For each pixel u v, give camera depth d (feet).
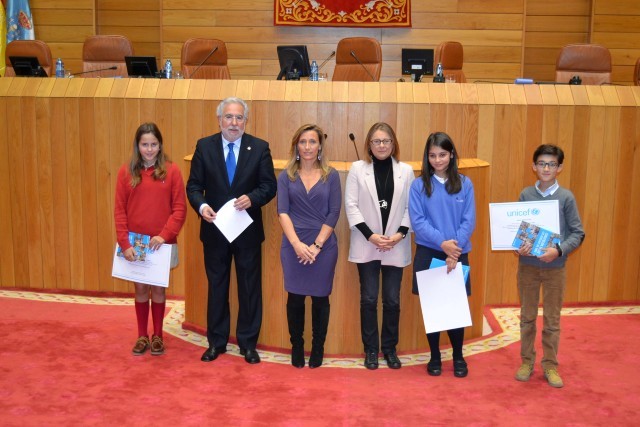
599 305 16.08
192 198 11.59
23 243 16.94
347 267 12.36
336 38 26.68
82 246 16.81
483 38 26.58
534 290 11.02
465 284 11.09
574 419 9.55
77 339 12.98
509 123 15.76
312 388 10.67
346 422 9.39
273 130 15.93
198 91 16.19
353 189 11.51
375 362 11.69
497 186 15.94
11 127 16.60
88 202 16.65
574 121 15.79
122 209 11.94
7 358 11.85
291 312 11.55
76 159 16.55
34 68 18.84
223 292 12.01
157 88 16.34
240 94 16.01
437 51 21.93
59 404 9.91
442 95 15.78
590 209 16.05
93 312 14.98
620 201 16.06
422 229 11.03
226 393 10.41
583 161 15.90
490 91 15.88
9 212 16.88
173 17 26.76
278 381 10.97
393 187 11.41
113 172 16.47
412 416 9.61
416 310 12.74
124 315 14.78
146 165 12.03
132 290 16.81
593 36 27.20
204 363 11.78
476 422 9.43
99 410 9.71
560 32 27.63
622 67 27.32
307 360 12.16
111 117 16.33
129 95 16.26
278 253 12.55
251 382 10.91
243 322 12.04
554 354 11.02
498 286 16.19
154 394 10.33
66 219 16.78
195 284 13.69
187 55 20.40
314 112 15.80
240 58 26.84
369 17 26.20
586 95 15.90
